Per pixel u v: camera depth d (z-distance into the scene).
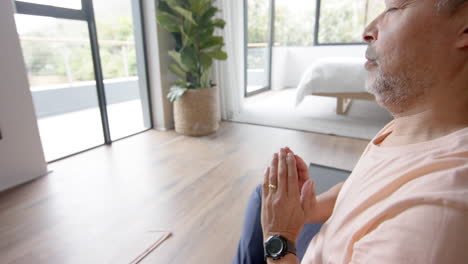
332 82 2.93
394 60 0.40
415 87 0.40
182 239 1.26
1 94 1.63
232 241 1.25
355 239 0.40
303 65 5.68
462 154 0.34
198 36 2.58
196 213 1.45
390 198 0.37
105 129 2.45
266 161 2.10
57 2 1.97
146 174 1.89
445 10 0.35
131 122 3.18
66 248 1.20
